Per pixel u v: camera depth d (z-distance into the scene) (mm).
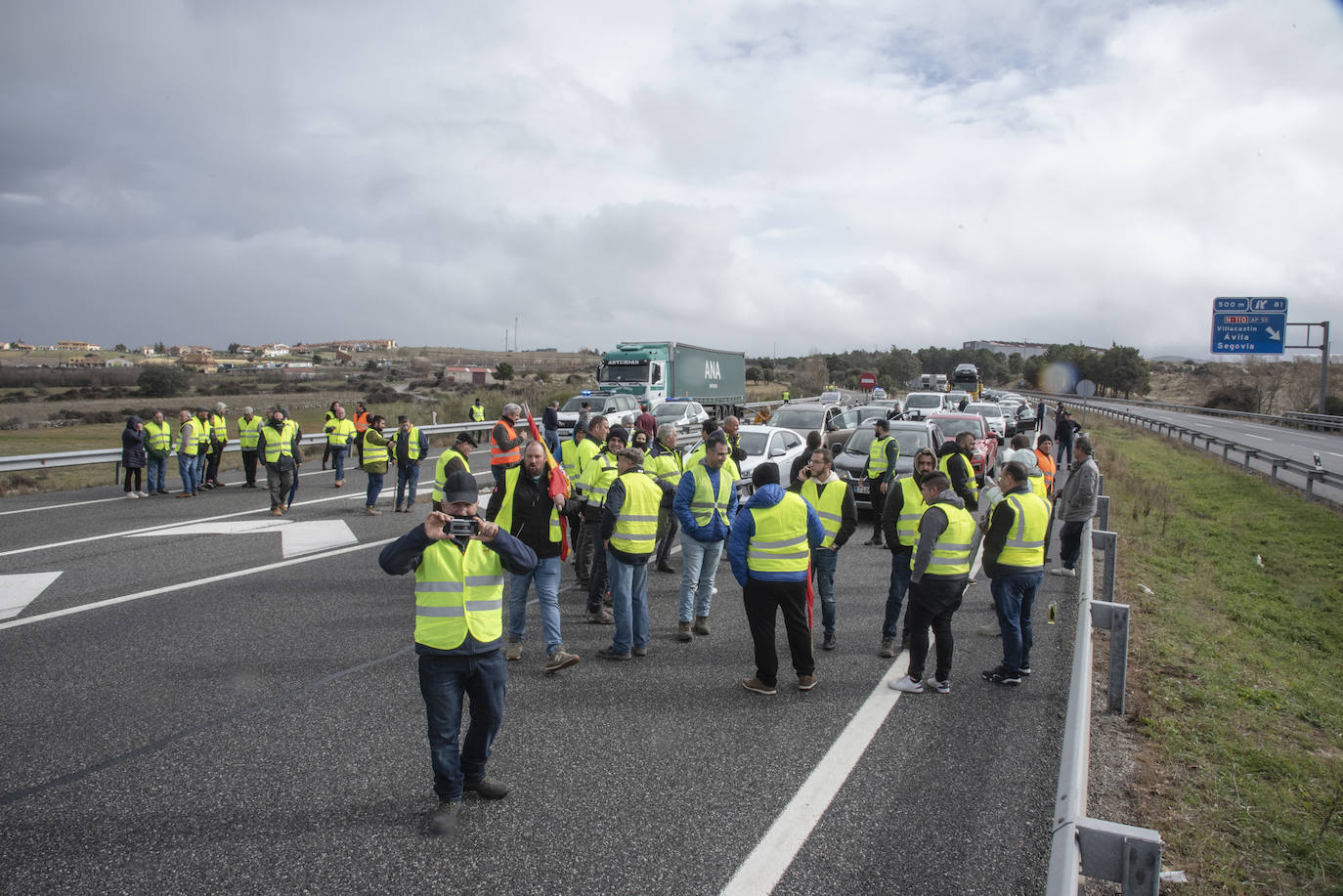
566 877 3641
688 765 4781
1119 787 4672
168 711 5465
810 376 90000
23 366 69875
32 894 3482
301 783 4520
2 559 9930
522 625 6688
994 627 7766
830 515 7035
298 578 9055
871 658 6914
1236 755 5305
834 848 3896
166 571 9367
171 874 3648
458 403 35219
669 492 9719
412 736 5141
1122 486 19328
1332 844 4180
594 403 25906
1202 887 3713
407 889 3549
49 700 5637
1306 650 9102
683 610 7242
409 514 13531
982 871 3723
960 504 6070
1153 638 7953
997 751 5020
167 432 15648
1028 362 120312
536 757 4879
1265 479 20969
